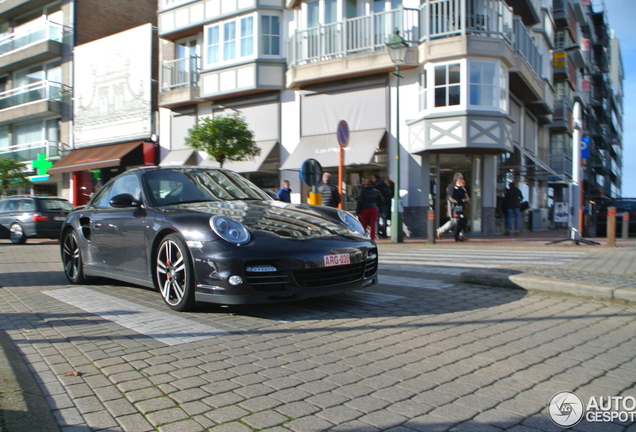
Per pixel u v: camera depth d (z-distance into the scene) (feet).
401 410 7.78
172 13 66.59
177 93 66.49
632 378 9.04
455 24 47.11
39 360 10.35
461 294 16.87
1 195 90.74
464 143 46.01
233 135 49.65
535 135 75.00
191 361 10.18
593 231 56.85
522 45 55.42
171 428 7.22
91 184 81.15
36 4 88.07
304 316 13.85
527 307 14.73
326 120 55.57
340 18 53.62
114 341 11.62
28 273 24.08
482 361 10.04
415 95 50.57
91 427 7.27
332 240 14.11
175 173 17.72
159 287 14.99
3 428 7.02
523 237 49.26
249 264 12.76
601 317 13.42
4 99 95.50
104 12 87.25
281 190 43.29
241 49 60.23
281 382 9.00
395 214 40.42
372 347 11.05
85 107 80.94
